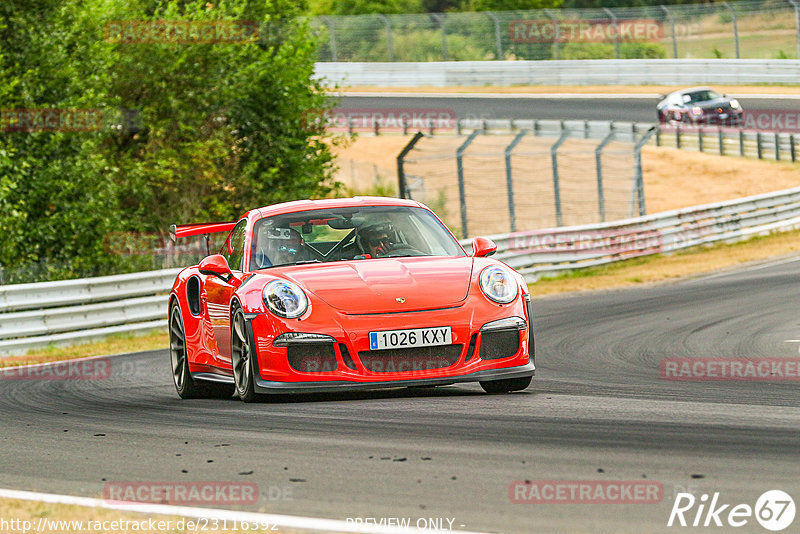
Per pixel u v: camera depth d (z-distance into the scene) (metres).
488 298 24.34
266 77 100.56
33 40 80.19
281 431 20.94
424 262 25.77
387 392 25.95
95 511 15.39
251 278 25.48
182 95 98.25
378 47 187.38
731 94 158.12
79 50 84.38
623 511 13.91
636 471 16.02
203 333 28.08
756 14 173.50
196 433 21.56
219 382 27.52
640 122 147.75
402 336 23.41
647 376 29.70
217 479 17.03
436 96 173.50
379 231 27.34
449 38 184.75
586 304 55.84
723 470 15.86
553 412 21.77
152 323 57.22
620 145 141.38
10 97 78.81
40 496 16.75
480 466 16.84
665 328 42.91
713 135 145.88
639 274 72.81
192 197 99.69
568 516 13.78
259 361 23.94
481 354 23.95
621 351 36.44
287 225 27.56
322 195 108.12
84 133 82.31
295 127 104.00
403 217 28.00
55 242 81.25
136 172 91.38
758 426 19.56
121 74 95.38
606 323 45.91
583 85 172.00
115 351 48.00
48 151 79.94
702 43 175.88
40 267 77.38
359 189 139.12
